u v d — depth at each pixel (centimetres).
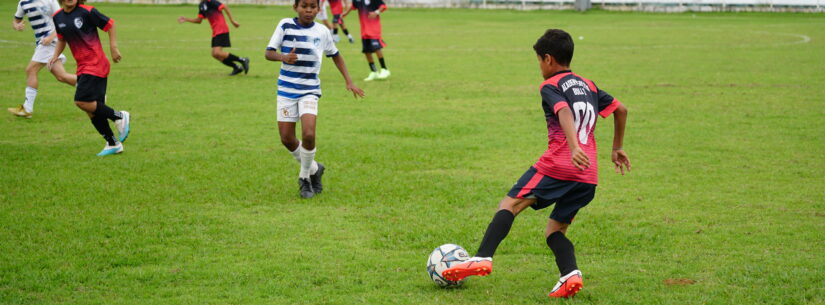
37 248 1270
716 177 1775
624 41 5488
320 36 1584
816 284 1100
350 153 2019
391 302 1042
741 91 3081
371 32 3447
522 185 1042
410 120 2491
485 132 2302
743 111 2627
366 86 3284
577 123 1018
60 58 2503
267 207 1533
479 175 1803
